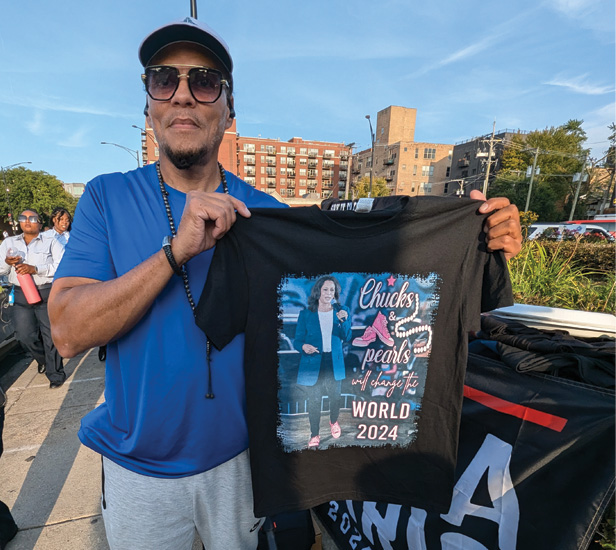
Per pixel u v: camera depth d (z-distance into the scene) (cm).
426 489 136
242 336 126
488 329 182
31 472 258
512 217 123
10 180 5147
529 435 133
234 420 124
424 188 6294
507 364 148
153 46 119
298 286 126
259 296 125
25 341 385
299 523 183
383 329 132
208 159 127
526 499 128
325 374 131
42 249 375
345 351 131
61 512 223
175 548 128
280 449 130
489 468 140
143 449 115
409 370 134
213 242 109
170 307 115
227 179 144
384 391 134
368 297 130
